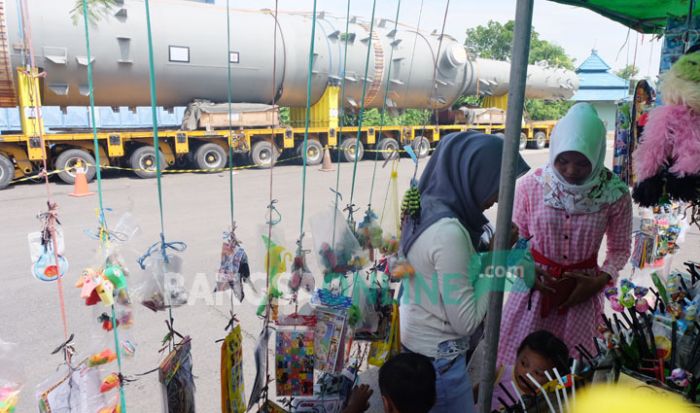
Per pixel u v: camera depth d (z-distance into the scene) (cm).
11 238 640
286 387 178
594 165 216
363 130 1498
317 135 1430
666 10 294
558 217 228
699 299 173
